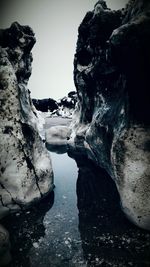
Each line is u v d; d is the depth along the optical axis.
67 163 5.93
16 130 3.46
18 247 2.54
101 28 4.95
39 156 3.96
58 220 3.08
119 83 4.25
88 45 5.74
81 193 3.96
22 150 3.47
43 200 3.70
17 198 3.30
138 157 3.00
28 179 3.45
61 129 8.45
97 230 2.80
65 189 4.16
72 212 3.29
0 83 3.42
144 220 2.72
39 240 2.65
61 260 2.30
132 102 3.23
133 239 2.56
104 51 4.55
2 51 3.67
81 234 2.73
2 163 3.25
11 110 3.45
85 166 5.62
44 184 3.77
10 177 3.28
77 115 8.08
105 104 4.82
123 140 3.20
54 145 7.99
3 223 3.04
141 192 2.83
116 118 3.84
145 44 2.74
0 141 3.29
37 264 2.26
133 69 3.03
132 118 3.22
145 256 2.28
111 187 4.18
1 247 2.22
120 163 3.20
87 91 6.08
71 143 7.04
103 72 4.75
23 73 4.80
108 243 2.52
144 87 3.01
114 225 2.88
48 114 25.47
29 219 3.12
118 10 4.82
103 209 3.34
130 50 2.89
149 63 2.83
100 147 4.74
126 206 2.97
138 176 2.92
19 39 4.55
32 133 3.97
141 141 3.04
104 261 2.25
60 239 2.66
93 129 5.18
